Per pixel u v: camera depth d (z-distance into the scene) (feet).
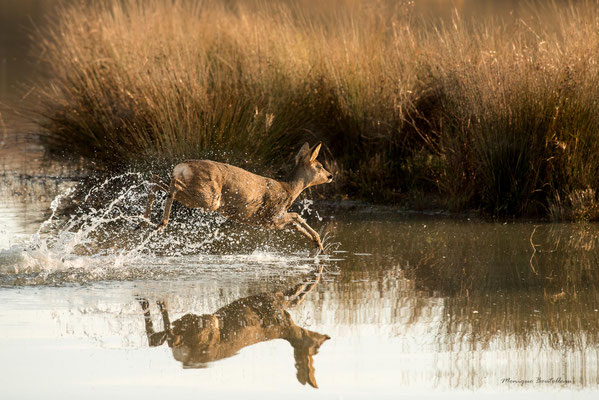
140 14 137.18
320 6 159.33
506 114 102.47
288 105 122.11
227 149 110.32
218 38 134.72
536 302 62.90
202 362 49.83
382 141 119.75
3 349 51.52
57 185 119.96
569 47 107.45
